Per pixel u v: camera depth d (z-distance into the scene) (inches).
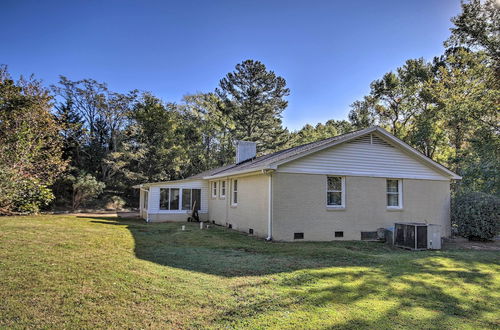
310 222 438.6
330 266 272.4
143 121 1210.0
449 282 232.8
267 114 1491.1
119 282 199.2
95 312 154.1
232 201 584.7
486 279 244.4
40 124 582.9
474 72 798.5
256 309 166.9
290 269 255.8
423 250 384.2
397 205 505.0
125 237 392.8
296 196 434.0
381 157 493.0
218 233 489.7
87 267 228.5
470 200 495.2
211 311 162.2
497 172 597.9
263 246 371.2
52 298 167.8
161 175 1197.1
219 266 257.8
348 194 465.1
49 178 612.4
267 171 429.7
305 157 443.8
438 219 524.1
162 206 689.6
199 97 1435.8
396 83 1152.2
